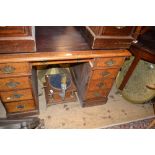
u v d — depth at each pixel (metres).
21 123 1.40
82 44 1.47
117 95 2.28
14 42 1.14
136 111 2.11
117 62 1.57
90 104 2.02
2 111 1.82
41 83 2.22
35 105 1.74
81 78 1.96
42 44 1.38
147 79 2.00
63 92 1.88
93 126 1.83
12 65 1.25
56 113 1.90
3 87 1.40
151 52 1.68
